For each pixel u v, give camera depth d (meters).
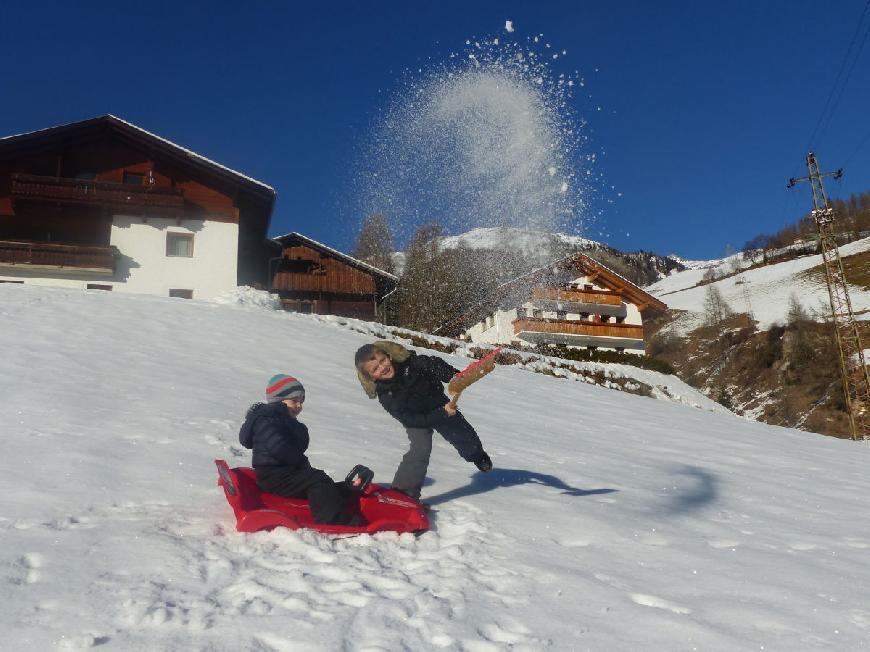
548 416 11.65
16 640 2.36
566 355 30.33
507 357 22.98
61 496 4.20
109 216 29.88
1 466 4.77
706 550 4.02
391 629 2.59
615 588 3.22
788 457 9.47
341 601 2.83
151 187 29.52
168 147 30.19
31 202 28.78
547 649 2.52
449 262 39.72
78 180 28.77
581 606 2.95
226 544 3.51
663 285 133.75
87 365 9.95
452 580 3.17
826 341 59.00
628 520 4.59
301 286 39.12
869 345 55.72
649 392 25.19
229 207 31.36
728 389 63.38
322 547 3.54
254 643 2.44
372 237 43.31
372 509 4.12
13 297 16.03
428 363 4.56
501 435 8.70
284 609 2.72
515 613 2.83
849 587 3.45
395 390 4.51
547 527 4.20
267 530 3.71
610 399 16.11
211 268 30.70
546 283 37.78
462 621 2.70
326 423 7.60
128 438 5.90
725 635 2.72
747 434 12.48
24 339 11.52
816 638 2.74
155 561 3.18
